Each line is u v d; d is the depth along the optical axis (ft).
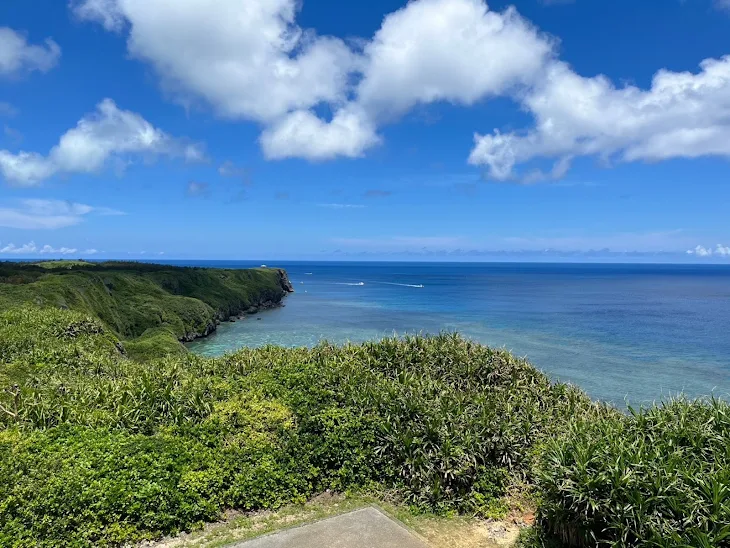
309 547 21.63
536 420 32.40
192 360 41.65
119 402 30.48
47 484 21.71
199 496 23.82
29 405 29.73
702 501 18.48
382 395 31.86
